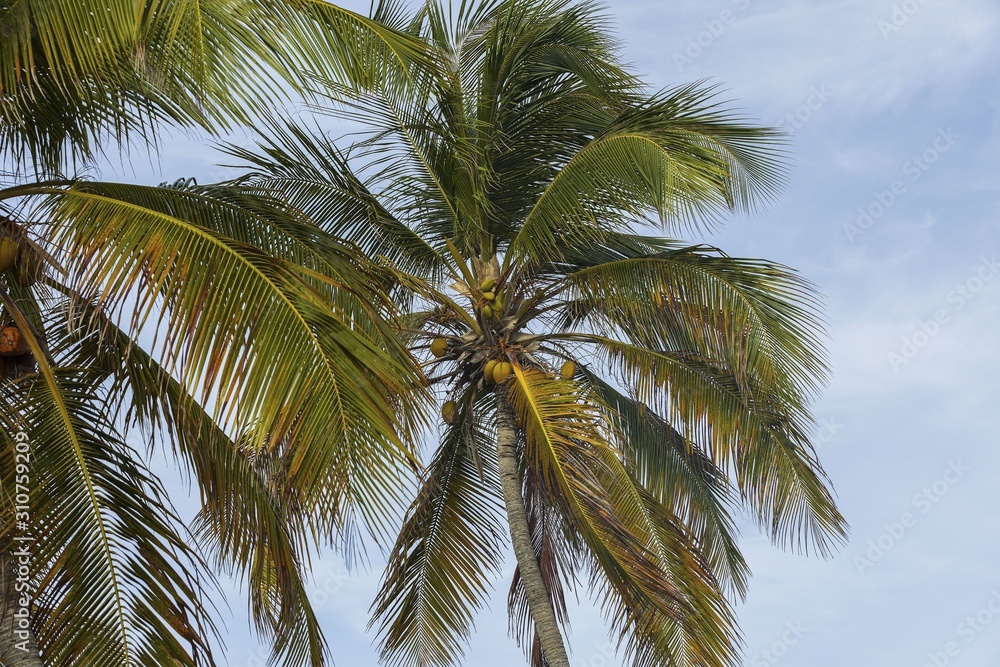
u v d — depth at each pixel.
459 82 13.59
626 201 11.95
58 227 6.76
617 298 12.95
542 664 14.13
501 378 12.68
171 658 7.01
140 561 7.23
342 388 6.36
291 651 8.97
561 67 14.02
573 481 11.17
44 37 6.76
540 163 13.68
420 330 12.91
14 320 7.20
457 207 13.71
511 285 13.22
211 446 7.88
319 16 7.33
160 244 6.57
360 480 6.25
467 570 13.55
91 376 8.00
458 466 14.13
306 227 8.30
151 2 6.75
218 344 6.30
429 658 13.17
